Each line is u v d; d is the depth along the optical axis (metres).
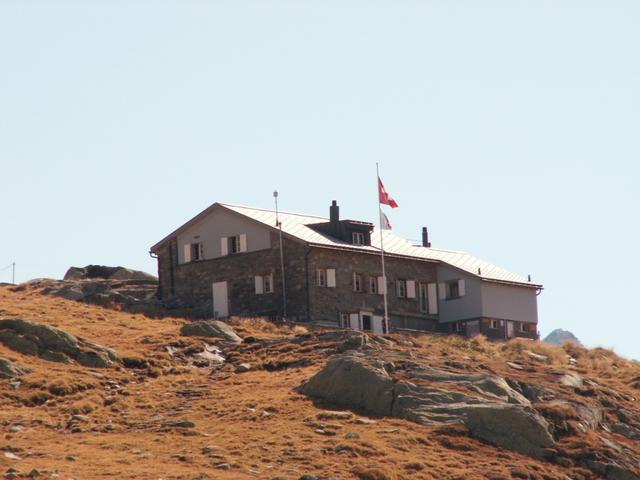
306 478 170.62
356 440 190.88
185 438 191.50
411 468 183.50
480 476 184.50
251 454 183.00
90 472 168.62
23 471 165.50
